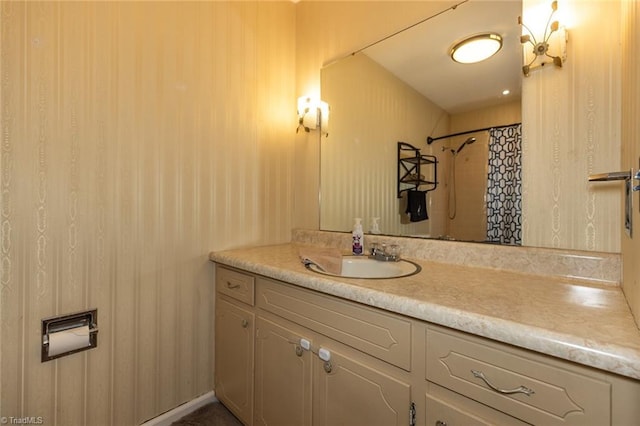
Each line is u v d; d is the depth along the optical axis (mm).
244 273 1348
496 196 1159
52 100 1079
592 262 934
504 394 620
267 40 1802
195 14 1481
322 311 1002
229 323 1441
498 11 1166
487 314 654
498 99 1155
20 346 1027
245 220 1701
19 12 1011
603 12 934
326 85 1784
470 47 1240
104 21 1197
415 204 1399
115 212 1235
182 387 1453
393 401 804
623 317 639
